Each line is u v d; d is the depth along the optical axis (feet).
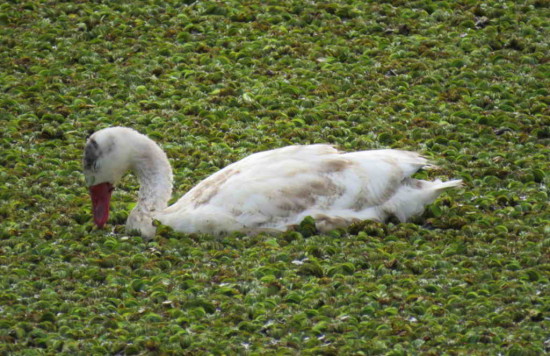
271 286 42.55
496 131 57.72
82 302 42.11
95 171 48.01
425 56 66.49
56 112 60.08
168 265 44.75
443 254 45.24
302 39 68.59
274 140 56.39
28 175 53.31
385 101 61.00
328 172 47.67
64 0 74.49
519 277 43.27
